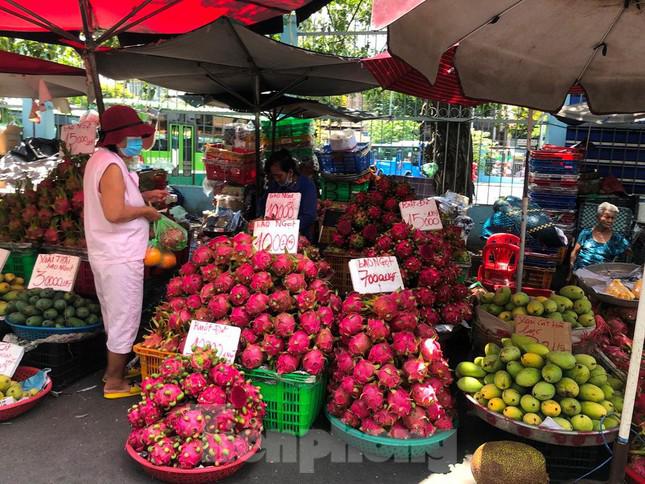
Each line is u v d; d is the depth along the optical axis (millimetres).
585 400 2766
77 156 4344
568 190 6738
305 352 2979
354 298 3102
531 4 2924
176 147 9859
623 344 3760
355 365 2902
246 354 2979
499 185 8672
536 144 8672
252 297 3053
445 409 3023
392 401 2797
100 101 4301
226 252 3279
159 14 5059
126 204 3318
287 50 4781
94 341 3908
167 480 2570
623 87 3533
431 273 3711
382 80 4859
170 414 2635
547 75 3539
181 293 3398
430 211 4602
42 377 3430
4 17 5066
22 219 4203
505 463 2529
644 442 2703
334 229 5500
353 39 9055
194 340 3090
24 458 2842
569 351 3014
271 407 3084
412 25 2416
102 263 3314
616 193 7273
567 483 2801
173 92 10906
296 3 4535
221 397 2693
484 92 3449
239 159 6707
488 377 3025
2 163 7918
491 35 3195
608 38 3219
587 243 5555
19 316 3678
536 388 2766
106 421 3244
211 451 2527
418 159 9109
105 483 2666
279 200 4164
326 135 10070
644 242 6469
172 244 3916
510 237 5785
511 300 3633
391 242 3938
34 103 6008
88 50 4203
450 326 3787
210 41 4570
